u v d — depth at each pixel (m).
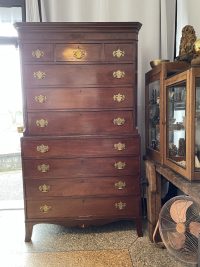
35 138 2.12
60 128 2.15
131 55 2.12
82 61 2.10
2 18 2.69
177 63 1.95
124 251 2.04
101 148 2.16
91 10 2.59
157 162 2.12
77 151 2.15
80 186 2.20
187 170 1.51
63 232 2.37
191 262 1.50
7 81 2.92
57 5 2.54
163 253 2.00
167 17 2.73
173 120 1.84
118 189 2.21
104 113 2.15
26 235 2.22
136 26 2.08
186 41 2.00
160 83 2.01
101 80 2.13
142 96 2.69
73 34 2.08
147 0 2.63
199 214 1.59
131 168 2.20
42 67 2.10
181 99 1.67
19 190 3.51
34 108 2.13
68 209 2.22
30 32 2.06
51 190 2.19
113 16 2.64
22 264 1.89
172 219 1.65
